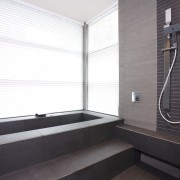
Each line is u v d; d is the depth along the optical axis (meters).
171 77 1.66
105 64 2.73
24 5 2.36
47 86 2.62
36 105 2.51
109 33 2.63
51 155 1.47
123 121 2.22
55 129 1.63
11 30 2.26
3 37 2.19
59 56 2.77
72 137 1.63
